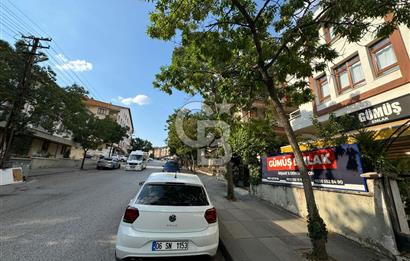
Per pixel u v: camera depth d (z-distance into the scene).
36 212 6.66
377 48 9.03
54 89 14.04
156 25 5.65
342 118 7.41
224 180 16.52
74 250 4.17
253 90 6.36
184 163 42.31
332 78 11.16
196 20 5.30
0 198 8.35
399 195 4.44
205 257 4.25
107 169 26.30
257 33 5.22
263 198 9.67
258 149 11.30
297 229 5.76
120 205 7.98
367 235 4.65
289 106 6.97
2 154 12.36
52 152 27.14
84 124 22.89
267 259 3.98
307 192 4.27
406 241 3.97
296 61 5.15
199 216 3.72
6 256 3.84
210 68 8.47
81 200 8.51
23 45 13.10
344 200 5.35
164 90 8.42
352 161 5.18
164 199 3.83
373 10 3.61
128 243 3.36
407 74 7.61
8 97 12.12
